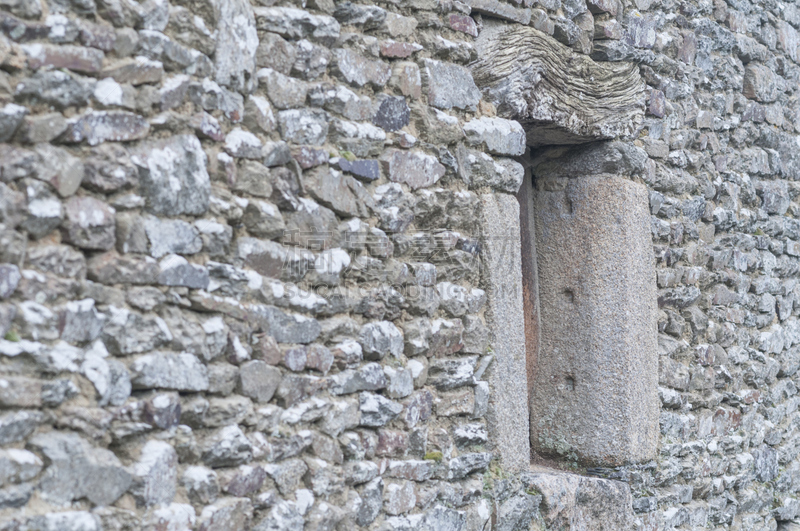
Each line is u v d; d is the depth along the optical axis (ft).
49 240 6.89
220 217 8.43
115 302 7.32
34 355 6.61
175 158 7.86
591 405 14.47
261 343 8.73
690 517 15.99
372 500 9.95
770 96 19.42
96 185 7.18
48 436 6.70
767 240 19.17
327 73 9.90
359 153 10.15
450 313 11.55
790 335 19.99
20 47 6.72
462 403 11.59
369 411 10.06
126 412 7.29
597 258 14.62
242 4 8.71
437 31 11.60
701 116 17.11
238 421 8.42
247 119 8.81
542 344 15.06
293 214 9.22
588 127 14.10
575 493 13.15
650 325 14.97
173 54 7.93
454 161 11.62
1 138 6.56
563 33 13.57
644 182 15.44
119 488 7.14
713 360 17.03
